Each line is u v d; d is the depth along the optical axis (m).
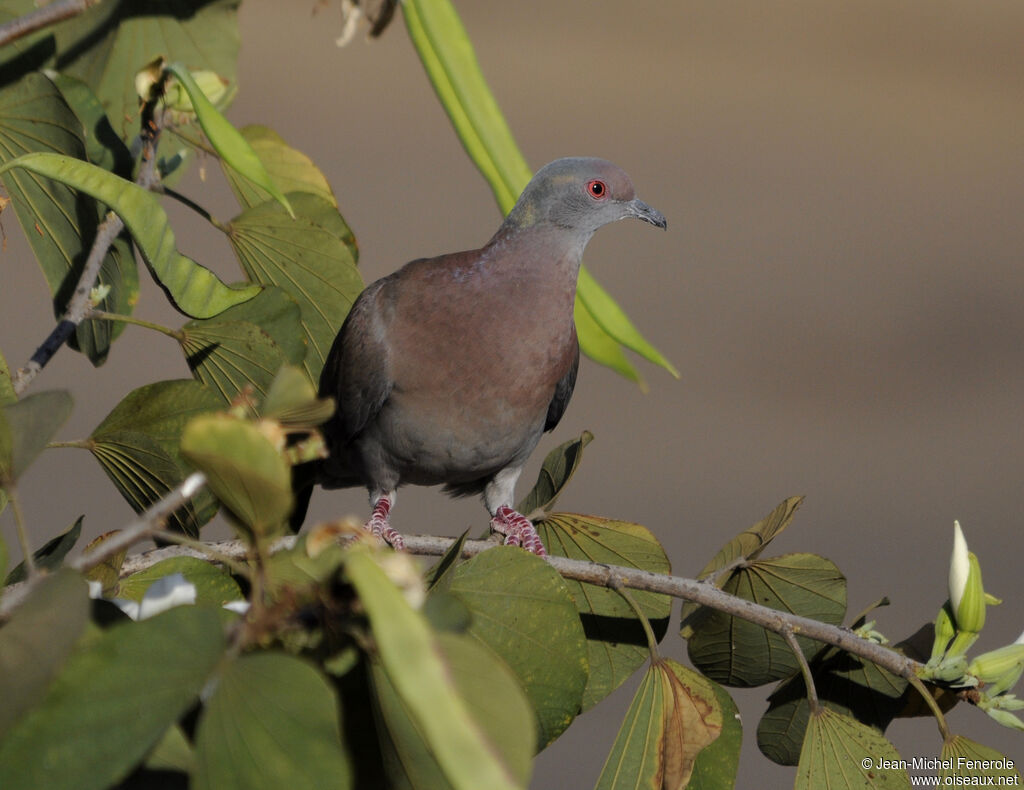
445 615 3.28
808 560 5.21
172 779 3.10
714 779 5.15
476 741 2.32
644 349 4.15
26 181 5.16
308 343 5.21
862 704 5.21
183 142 5.21
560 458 5.23
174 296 4.36
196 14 5.22
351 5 5.02
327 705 2.75
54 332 5.16
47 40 5.19
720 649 5.21
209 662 2.78
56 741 2.60
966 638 5.17
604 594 5.20
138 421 5.16
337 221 5.22
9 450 2.99
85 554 3.39
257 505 2.86
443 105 4.19
